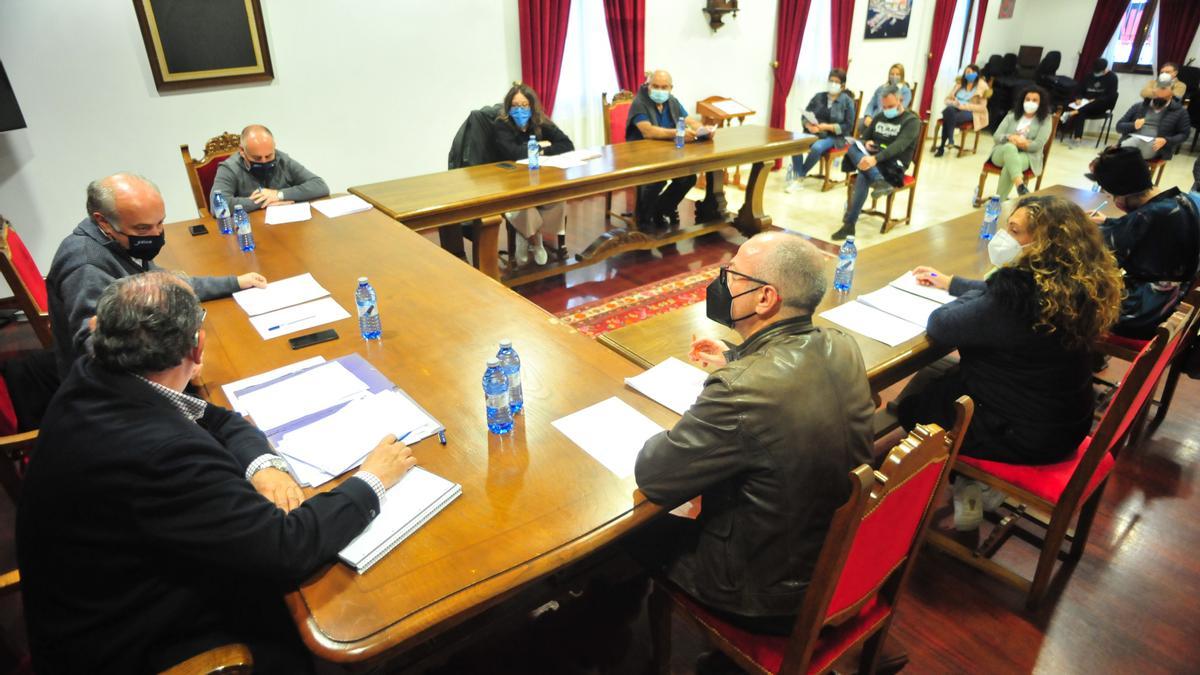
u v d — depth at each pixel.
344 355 1.78
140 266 2.05
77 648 1.11
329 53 4.51
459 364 1.74
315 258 2.49
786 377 1.16
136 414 1.07
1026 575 1.97
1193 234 2.30
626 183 3.76
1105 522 2.17
